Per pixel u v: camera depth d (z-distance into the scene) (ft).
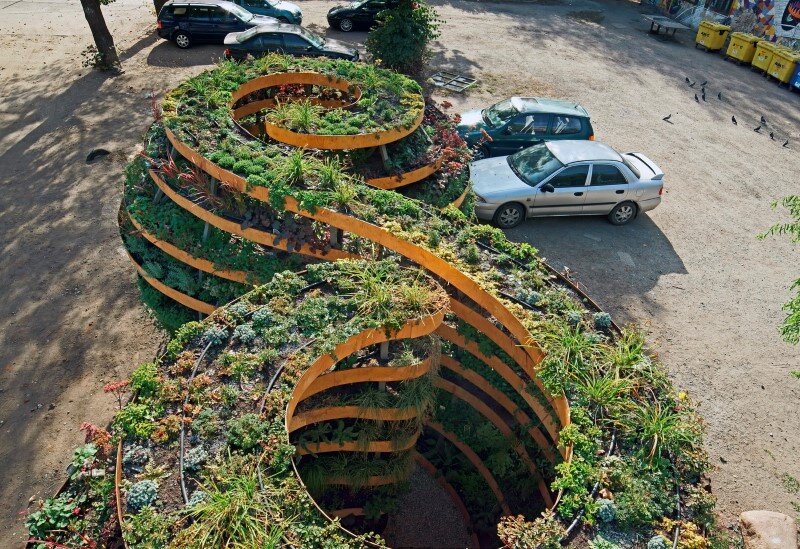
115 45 59.88
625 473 17.83
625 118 53.36
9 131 45.65
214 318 21.15
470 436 27.53
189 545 14.74
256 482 16.31
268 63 35.47
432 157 31.68
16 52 57.88
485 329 23.67
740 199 43.65
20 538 22.53
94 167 42.01
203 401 18.43
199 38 58.90
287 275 22.72
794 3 64.49
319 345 19.88
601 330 22.98
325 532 15.69
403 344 22.25
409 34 45.75
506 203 37.65
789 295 35.09
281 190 23.86
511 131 42.93
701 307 33.99
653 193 39.40
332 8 67.87
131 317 31.42
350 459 23.85
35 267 33.86
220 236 26.11
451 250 24.31
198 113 29.66
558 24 74.54
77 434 26.02
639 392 20.53
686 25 78.02
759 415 28.43
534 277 24.45
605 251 37.76
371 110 31.17
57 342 29.84
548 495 23.99
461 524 27.25
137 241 27.99
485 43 66.13
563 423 20.04
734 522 24.16
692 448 19.03
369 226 23.66
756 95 59.88
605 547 15.98
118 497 15.98
